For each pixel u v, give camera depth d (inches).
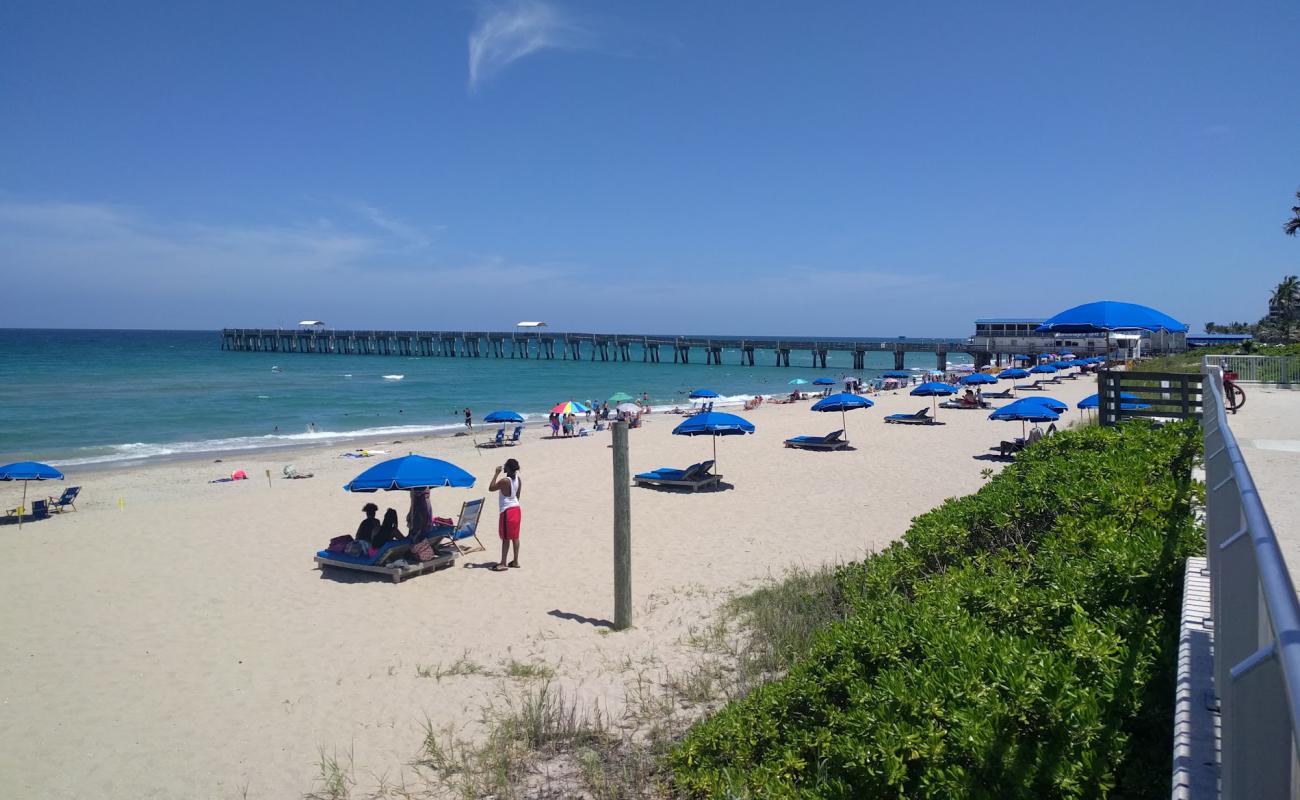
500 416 1149.7
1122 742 118.4
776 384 2647.6
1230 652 74.7
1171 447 331.0
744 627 339.6
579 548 513.3
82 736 269.4
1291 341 2266.2
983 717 134.2
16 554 515.8
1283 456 350.0
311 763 247.0
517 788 218.5
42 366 2994.6
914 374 2723.9
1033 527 279.6
